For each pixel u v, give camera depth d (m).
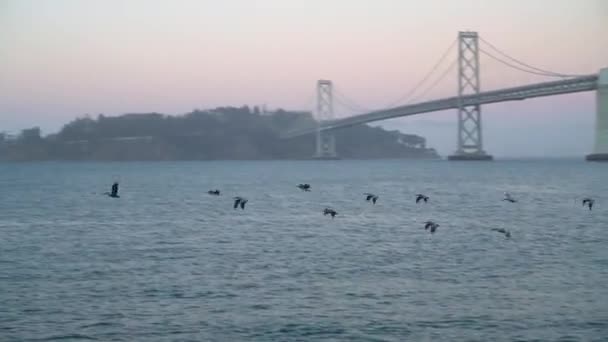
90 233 61.50
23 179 172.38
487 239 56.22
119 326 32.31
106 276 42.06
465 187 127.44
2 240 57.00
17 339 30.70
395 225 66.06
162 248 52.31
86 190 124.75
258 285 39.59
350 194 109.62
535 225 66.25
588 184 136.50
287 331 31.73
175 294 37.66
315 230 62.25
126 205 91.12
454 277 41.62
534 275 42.22
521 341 30.66
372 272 42.91
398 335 31.30
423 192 113.81
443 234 59.31
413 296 37.16
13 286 39.50
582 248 51.72
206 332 31.61
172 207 87.44
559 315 33.97
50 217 76.00
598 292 38.12
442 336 31.19
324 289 38.62
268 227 64.75
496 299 36.66
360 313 34.19
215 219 72.19
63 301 36.28
